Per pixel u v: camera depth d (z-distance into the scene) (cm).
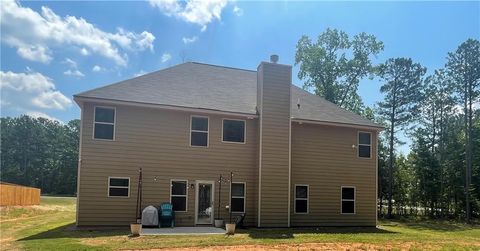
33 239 1372
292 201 1992
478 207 3488
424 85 3616
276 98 1938
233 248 1222
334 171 2091
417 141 3806
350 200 2108
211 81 2144
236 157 1917
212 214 1848
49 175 7500
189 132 1855
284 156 1919
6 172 7769
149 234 1486
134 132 1766
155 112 1809
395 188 3694
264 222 1850
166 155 1803
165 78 2025
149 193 1758
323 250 1225
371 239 1495
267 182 1877
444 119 3806
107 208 1694
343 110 2308
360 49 3803
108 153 1719
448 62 3503
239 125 1947
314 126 2083
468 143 3341
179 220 1795
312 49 3841
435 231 2258
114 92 1775
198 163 1852
